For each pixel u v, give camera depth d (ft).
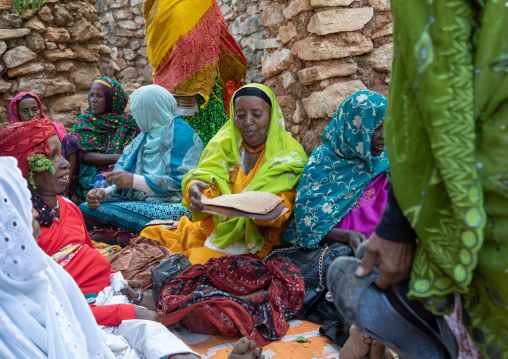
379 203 9.09
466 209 3.29
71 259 7.48
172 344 6.08
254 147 10.37
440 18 3.30
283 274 8.18
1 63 19.45
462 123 3.27
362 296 4.17
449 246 3.50
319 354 7.18
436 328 4.15
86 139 16.40
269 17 15.96
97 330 5.62
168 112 13.69
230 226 9.61
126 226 12.42
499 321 3.61
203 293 7.78
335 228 9.02
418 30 3.38
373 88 13.55
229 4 22.93
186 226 11.21
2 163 4.92
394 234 3.85
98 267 7.78
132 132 17.26
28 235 4.81
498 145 3.28
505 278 3.41
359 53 13.30
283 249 9.23
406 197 3.62
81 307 5.57
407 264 3.98
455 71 3.28
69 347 5.12
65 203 8.12
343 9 13.01
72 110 20.98
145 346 6.11
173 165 12.57
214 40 15.64
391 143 3.76
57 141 7.86
